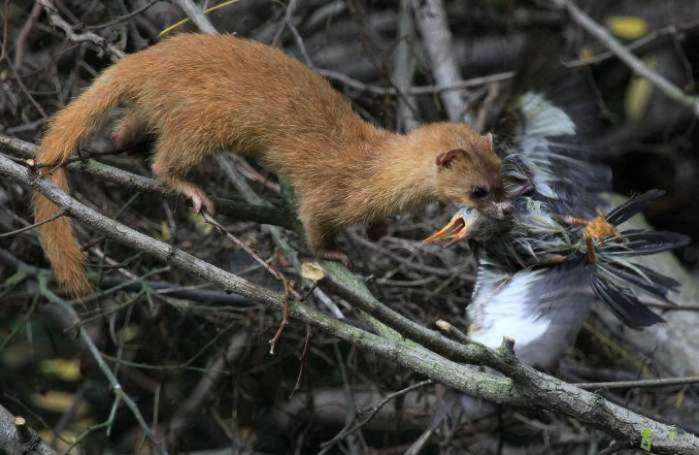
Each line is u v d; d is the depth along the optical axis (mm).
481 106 12984
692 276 14242
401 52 13164
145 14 12539
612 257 7898
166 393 12422
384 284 11586
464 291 11992
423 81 14391
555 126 8406
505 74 12195
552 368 8234
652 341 12375
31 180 7762
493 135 8695
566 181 8398
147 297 11094
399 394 9484
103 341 12148
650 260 12992
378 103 12789
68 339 12234
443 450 11219
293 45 13727
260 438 12711
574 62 12820
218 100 9055
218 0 13258
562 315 7230
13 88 11875
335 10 13148
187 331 12477
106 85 9102
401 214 9859
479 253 8375
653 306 11289
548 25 14359
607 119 14688
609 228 7824
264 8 13656
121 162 11766
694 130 14836
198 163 9141
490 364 7277
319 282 6992
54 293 11719
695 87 14664
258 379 12336
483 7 14320
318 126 9297
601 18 14648
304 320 7742
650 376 12156
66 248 8867
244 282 7684
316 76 9562
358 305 7102
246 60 9258
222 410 12508
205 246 11781
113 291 11094
